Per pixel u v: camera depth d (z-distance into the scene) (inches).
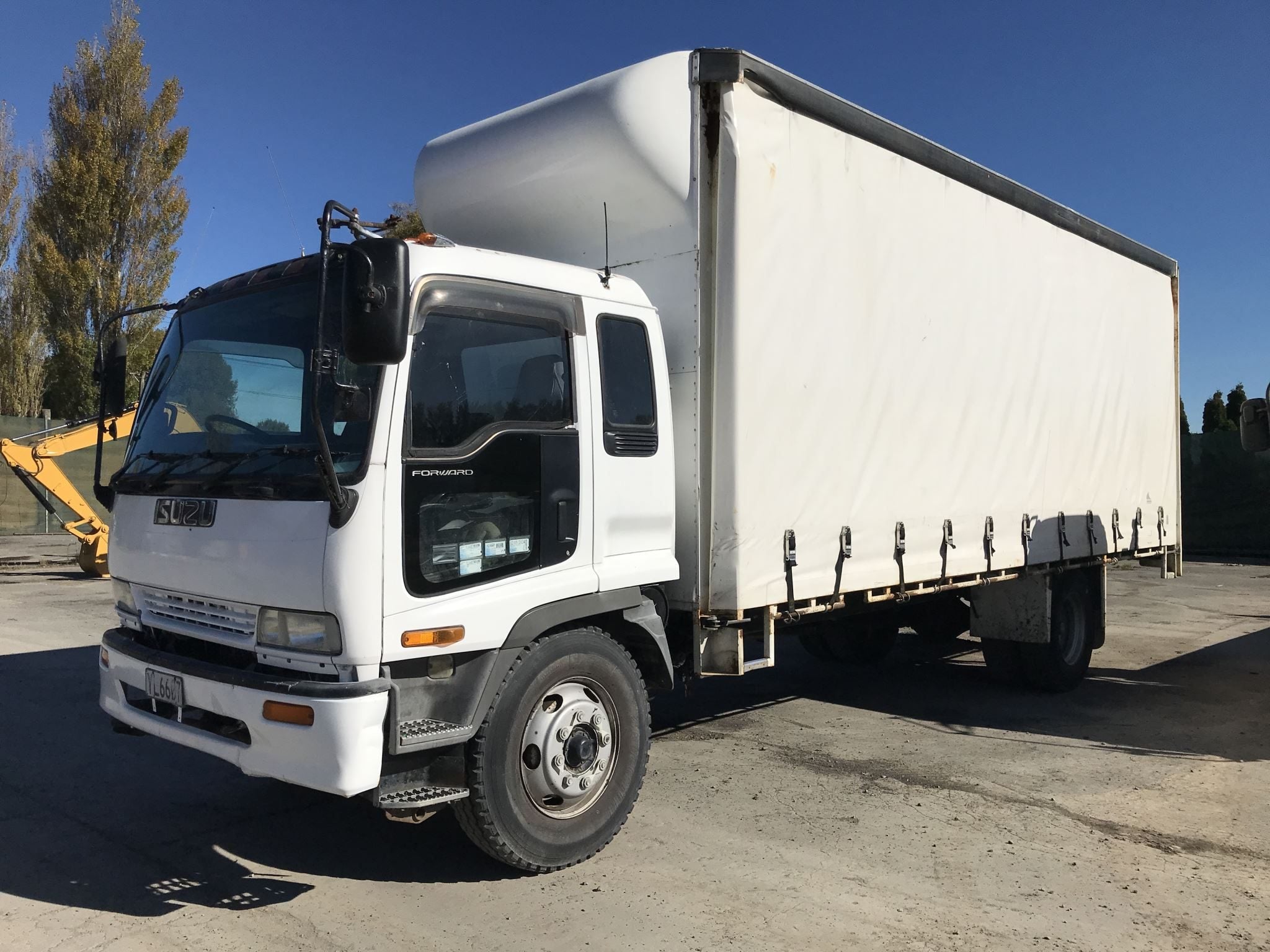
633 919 141.5
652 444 172.7
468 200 205.6
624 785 166.4
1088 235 306.3
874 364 212.5
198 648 151.9
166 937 134.9
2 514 864.9
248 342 154.9
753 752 233.9
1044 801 197.0
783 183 186.9
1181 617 475.8
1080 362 302.0
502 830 147.6
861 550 208.5
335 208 130.0
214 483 146.6
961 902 148.3
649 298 184.1
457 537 140.6
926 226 230.2
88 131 1004.6
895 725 262.2
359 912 143.2
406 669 136.4
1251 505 775.1
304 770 129.1
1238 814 189.9
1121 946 134.7
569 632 157.4
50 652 343.6
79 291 1003.3
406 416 135.3
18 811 185.0
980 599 303.1
